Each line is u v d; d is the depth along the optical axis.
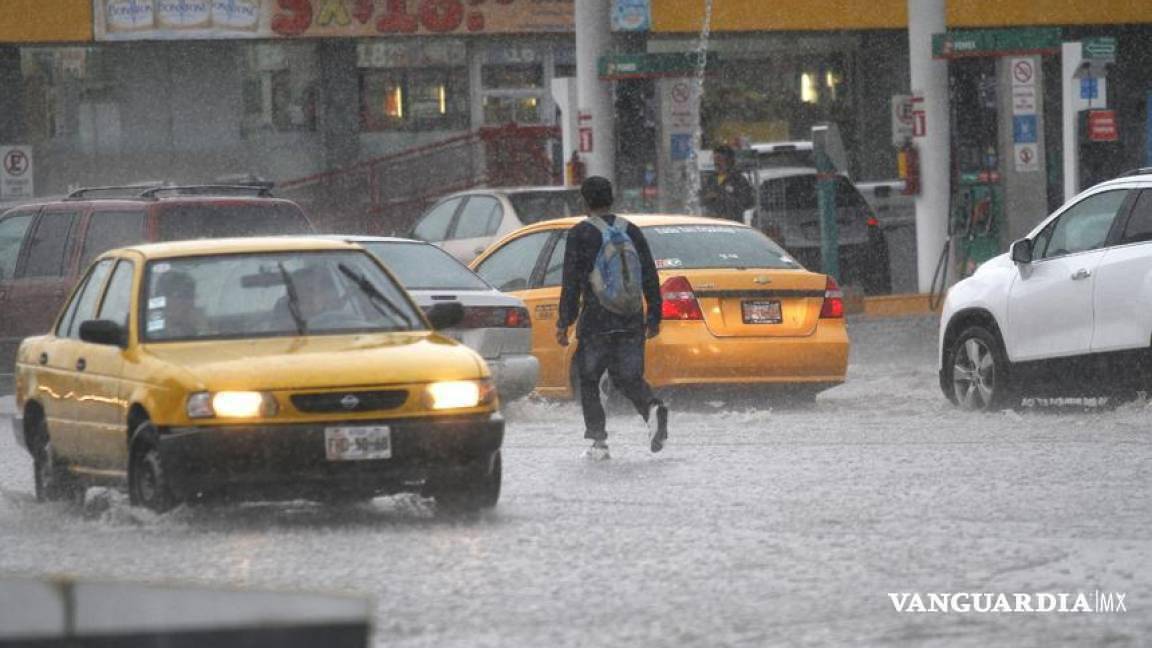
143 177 99.56
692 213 77.81
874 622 18.17
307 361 25.75
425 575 21.28
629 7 96.31
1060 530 24.02
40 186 98.75
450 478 25.78
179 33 96.56
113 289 29.52
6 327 46.62
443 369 25.98
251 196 47.12
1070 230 40.62
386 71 101.44
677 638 17.47
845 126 107.44
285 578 21.20
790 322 43.22
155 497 25.84
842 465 31.91
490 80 102.50
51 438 29.89
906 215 86.56
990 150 73.81
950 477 29.83
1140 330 38.22
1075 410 42.47
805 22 103.06
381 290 28.84
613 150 76.69
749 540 23.61
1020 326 40.94
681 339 42.34
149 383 25.98
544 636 17.67
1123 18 105.75
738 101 106.50
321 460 25.17
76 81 99.00
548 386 45.34
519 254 47.28
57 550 23.88
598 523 25.50
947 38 70.00
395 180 100.31
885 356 60.50
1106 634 17.41
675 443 36.41
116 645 7.81
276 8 97.38
